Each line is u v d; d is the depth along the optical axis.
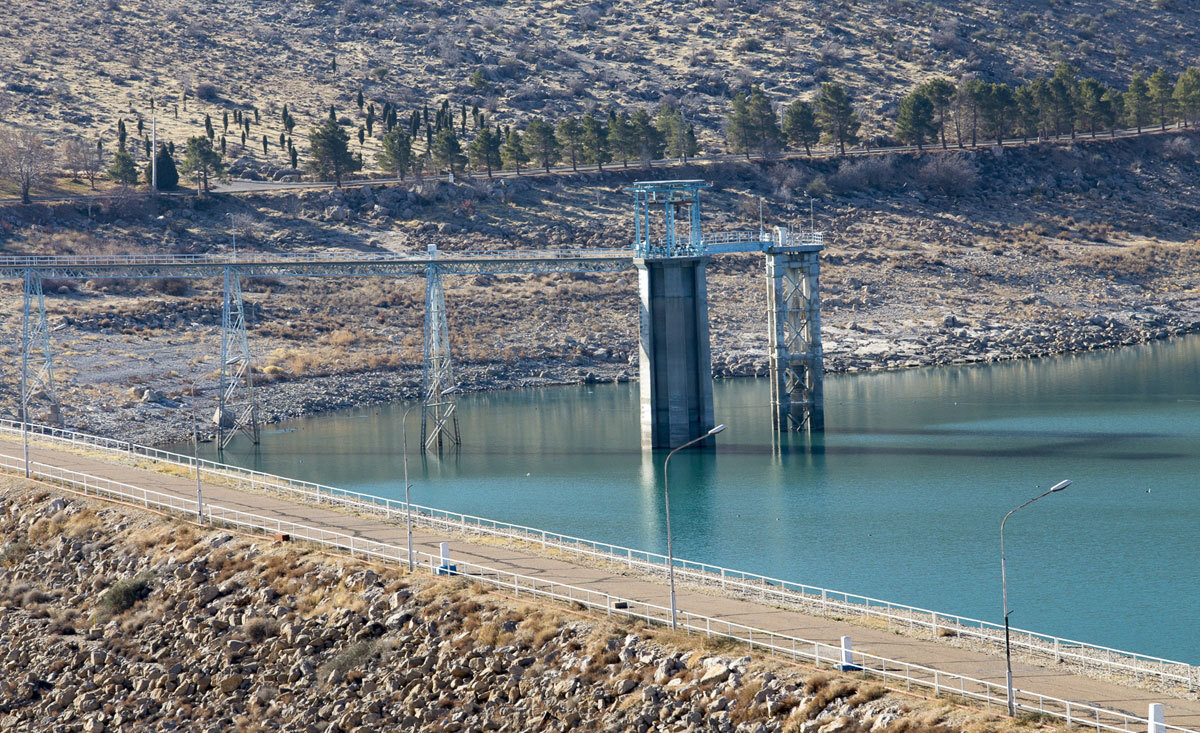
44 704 105.62
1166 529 143.25
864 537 143.38
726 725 84.75
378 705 96.69
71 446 170.00
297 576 113.56
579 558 116.94
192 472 153.62
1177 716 78.62
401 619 103.94
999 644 93.94
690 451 197.62
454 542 122.19
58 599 123.94
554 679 93.62
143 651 110.69
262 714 99.25
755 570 130.62
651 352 196.12
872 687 83.31
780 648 90.81
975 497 161.38
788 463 186.00
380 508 135.75
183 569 118.88
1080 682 85.06
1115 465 176.50
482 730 91.94
